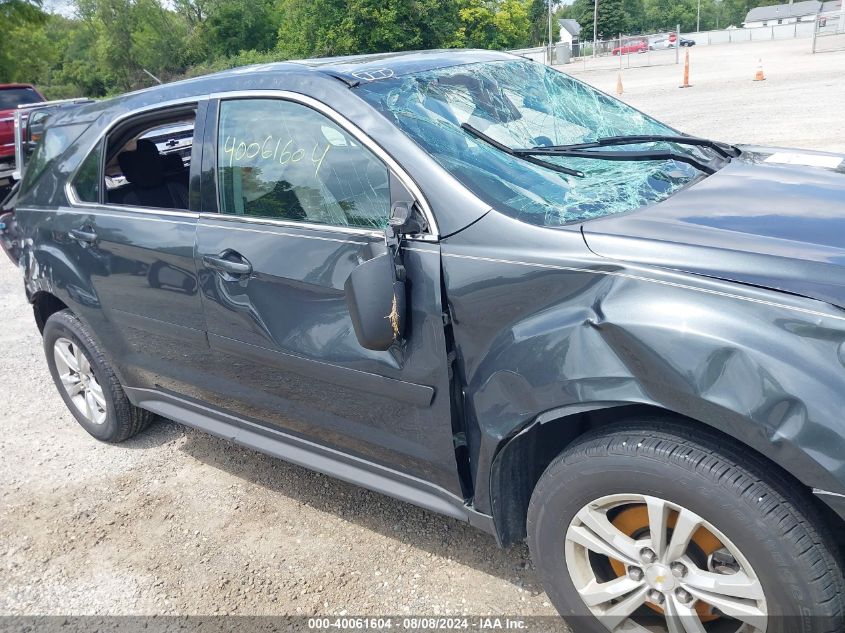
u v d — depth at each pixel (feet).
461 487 8.04
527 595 8.72
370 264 7.43
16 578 10.13
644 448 6.36
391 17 110.63
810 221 7.11
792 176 8.78
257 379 9.74
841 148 28.19
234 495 11.51
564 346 6.66
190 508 11.29
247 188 9.48
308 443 9.70
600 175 8.46
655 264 6.49
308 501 11.13
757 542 5.93
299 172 8.93
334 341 8.50
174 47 218.59
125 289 11.10
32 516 11.53
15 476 12.79
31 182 13.26
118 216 11.15
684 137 10.21
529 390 6.89
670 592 6.63
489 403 7.27
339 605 8.92
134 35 216.33
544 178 8.19
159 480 12.17
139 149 12.22
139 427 13.38
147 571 9.95
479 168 8.04
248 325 9.41
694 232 6.88
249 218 9.38
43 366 17.95
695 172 9.00
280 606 9.02
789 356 5.72
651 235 6.85
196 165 10.07
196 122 10.12
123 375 12.24
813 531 5.87
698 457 6.12
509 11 221.25
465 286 7.34
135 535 10.77
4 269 28.53
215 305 9.75
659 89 62.75
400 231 7.47
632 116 10.90
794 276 6.07
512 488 7.79
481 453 7.52
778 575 5.91
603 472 6.61
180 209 10.46
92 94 257.75
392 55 10.35
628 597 7.00
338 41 113.09
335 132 8.60
